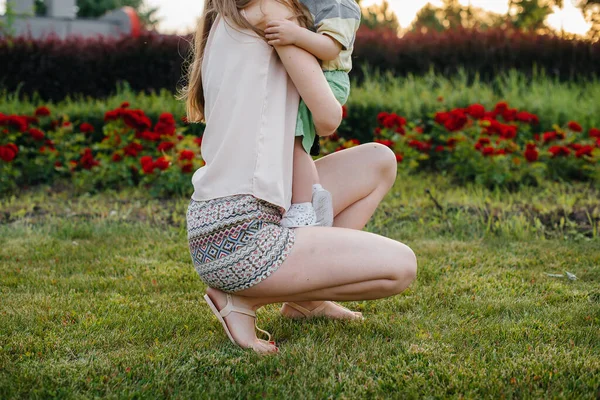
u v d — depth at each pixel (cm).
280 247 219
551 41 875
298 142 236
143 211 507
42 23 1227
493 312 288
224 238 219
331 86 232
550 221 463
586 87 824
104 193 577
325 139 618
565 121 684
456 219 455
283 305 282
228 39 224
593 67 863
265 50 221
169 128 579
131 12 1276
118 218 481
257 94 218
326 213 235
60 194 571
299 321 274
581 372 217
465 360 227
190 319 277
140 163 592
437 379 212
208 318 279
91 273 351
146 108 712
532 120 625
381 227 449
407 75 852
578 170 603
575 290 316
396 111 672
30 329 261
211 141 226
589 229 439
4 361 228
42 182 618
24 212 490
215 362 227
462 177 588
